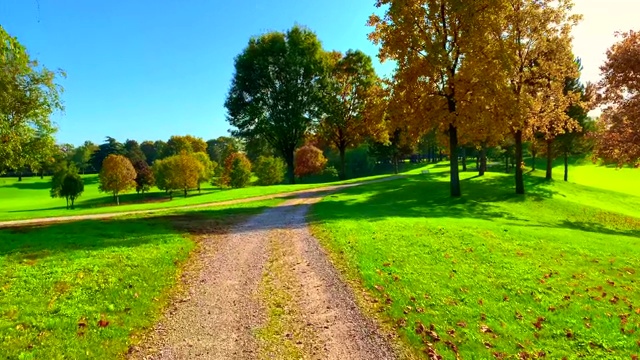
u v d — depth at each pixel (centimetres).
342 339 800
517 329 870
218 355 741
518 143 3192
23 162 2481
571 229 2108
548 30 3008
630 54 2508
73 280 1045
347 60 5500
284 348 766
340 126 5709
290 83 5091
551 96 3200
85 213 2947
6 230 1630
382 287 1057
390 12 2584
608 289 1141
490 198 3039
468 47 2511
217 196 3719
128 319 870
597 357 782
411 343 789
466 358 748
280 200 3061
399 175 5316
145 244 1402
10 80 2159
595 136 2897
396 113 2738
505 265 1275
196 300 991
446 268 1222
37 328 802
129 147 15100
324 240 1519
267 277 1147
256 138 5588
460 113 2580
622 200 3556
